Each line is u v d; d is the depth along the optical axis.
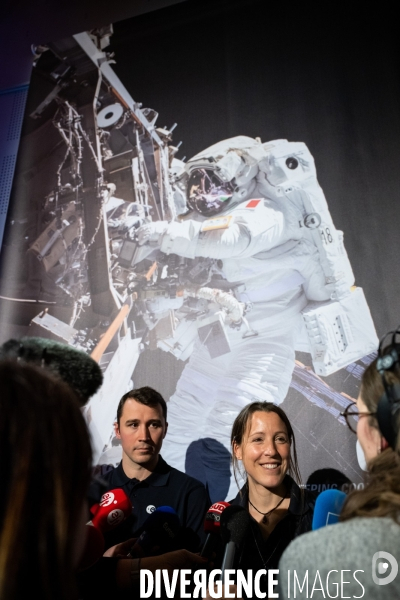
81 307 2.88
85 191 3.08
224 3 3.26
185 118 3.06
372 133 2.71
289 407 2.42
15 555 0.54
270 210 2.71
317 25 3.02
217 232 2.76
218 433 2.47
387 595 0.65
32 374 0.65
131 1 3.59
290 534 1.59
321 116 2.82
